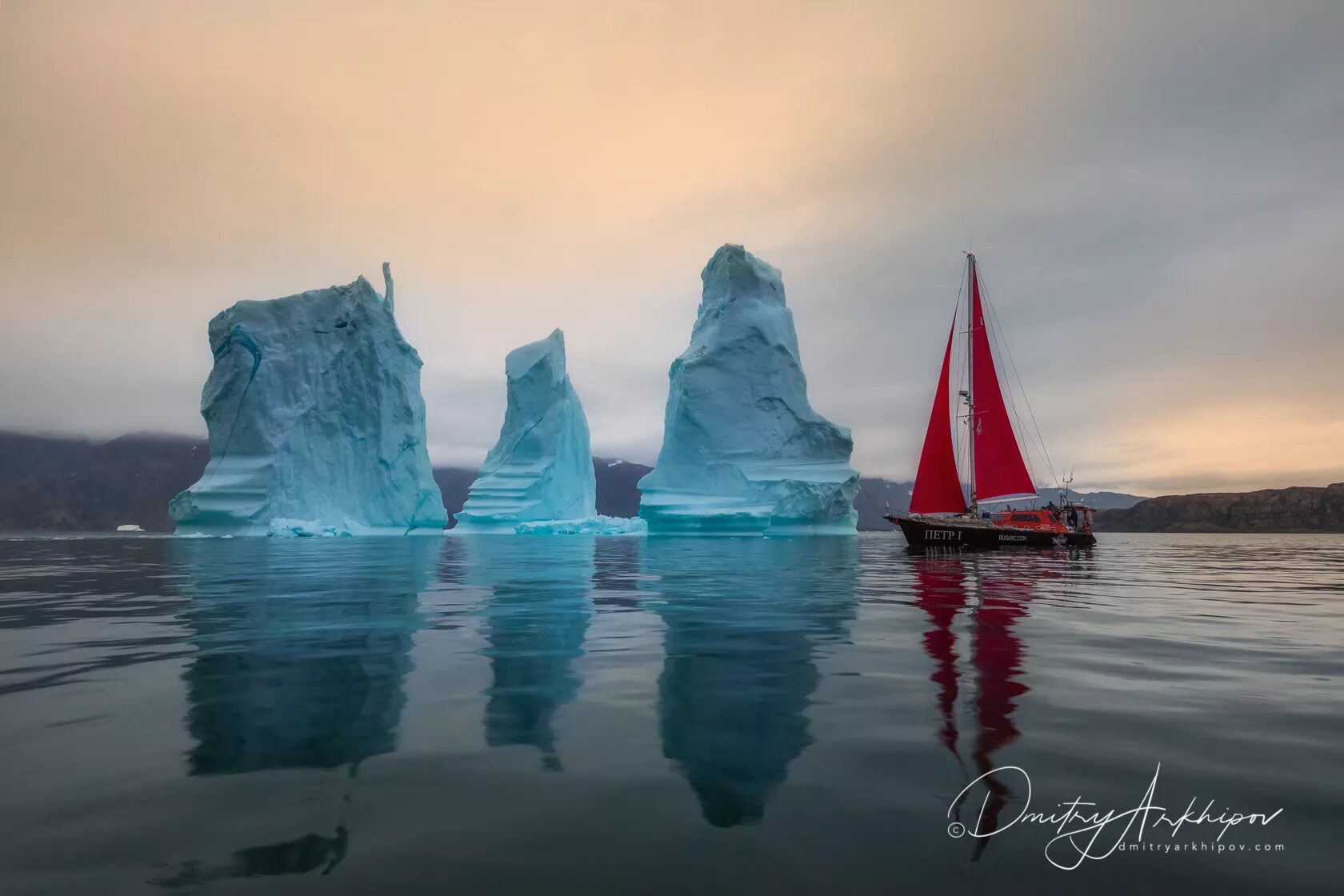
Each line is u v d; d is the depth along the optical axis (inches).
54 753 154.6
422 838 115.8
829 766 146.0
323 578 592.1
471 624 331.9
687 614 365.7
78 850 110.9
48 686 211.9
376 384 1918.1
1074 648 269.7
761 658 251.0
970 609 383.9
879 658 250.7
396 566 727.7
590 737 165.3
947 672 229.3
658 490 1721.2
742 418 1720.0
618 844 113.7
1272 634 301.0
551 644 278.8
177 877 103.3
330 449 1866.4
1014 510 1039.0
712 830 118.3
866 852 110.5
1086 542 1099.9
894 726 171.8
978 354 986.1
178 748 157.9
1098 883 101.1
